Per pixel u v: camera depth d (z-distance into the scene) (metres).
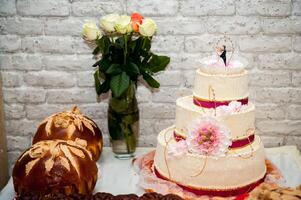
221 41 1.81
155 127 1.93
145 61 1.66
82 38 1.82
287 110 1.89
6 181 1.93
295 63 1.83
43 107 1.91
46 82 1.88
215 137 1.30
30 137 1.95
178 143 1.37
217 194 1.34
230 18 1.78
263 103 1.89
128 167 1.65
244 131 1.38
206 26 1.79
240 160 1.33
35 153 1.29
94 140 1.57
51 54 1.84
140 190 1.46
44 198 1.19
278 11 1.77
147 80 1.69
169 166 1.40
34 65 1.85
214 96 1.36
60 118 1.53
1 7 1.78
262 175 1.42
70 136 1.49
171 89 1.88
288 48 1.81
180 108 1.41
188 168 1.35
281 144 1.94
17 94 1.89
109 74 1.61
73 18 1.80
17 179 1.28
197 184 1.35
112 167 1.65
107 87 1.66
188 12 1.78
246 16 1.78
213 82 1.35
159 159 1.46
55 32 1.81
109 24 1.56
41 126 1.54
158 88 1.87
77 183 1.27
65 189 1.25
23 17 1.79
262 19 1.78
